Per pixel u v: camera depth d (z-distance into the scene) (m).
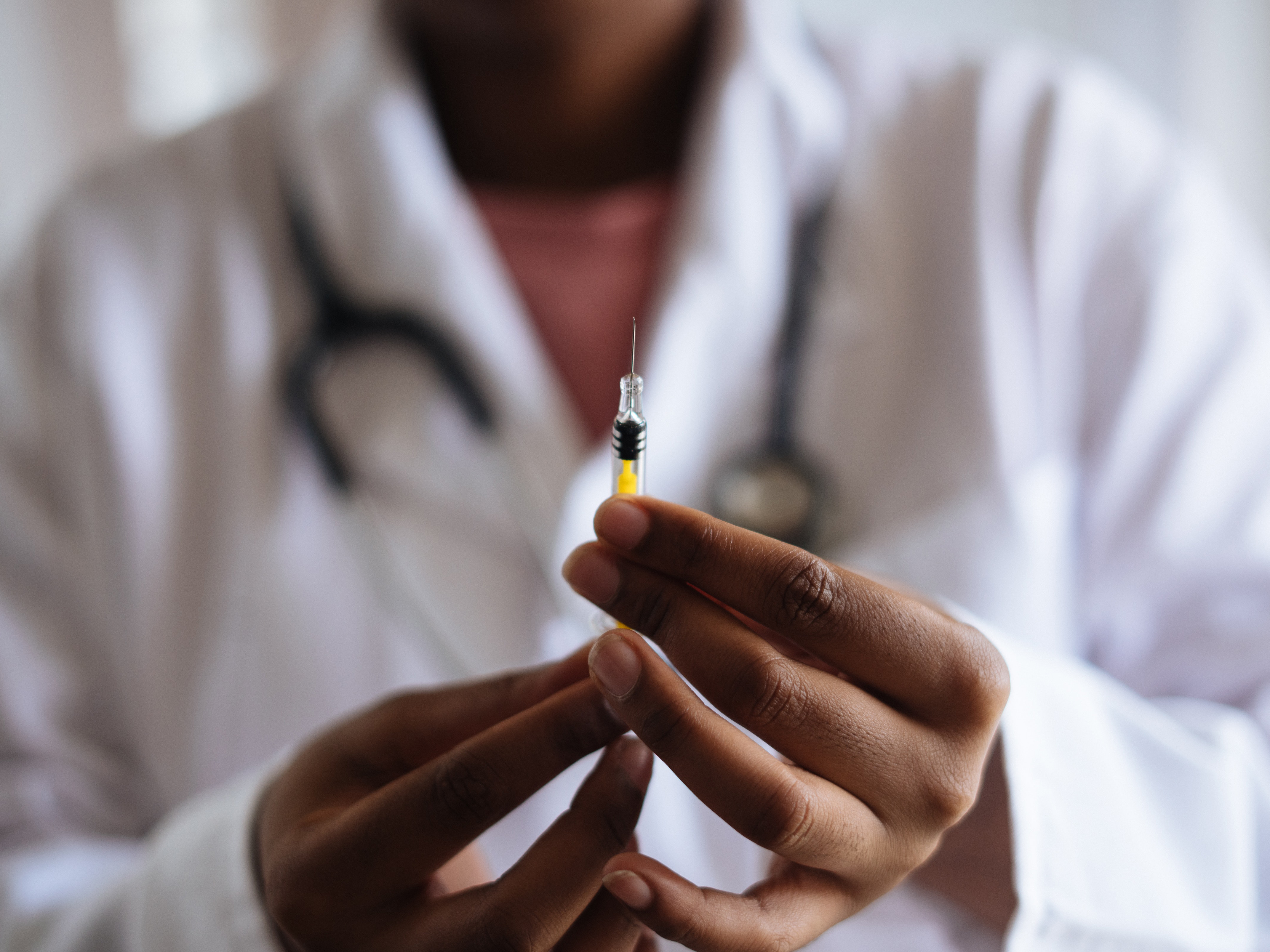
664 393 0.58
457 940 0.39
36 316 0.62
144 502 0.61
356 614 0.60
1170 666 0.58
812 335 0.61
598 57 0.59
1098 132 0.62
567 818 0.39
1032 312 0.60
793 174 0.62
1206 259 0.61
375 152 0.61
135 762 0.62
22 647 0.60
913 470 0.60
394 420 0.60
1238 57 0.74
